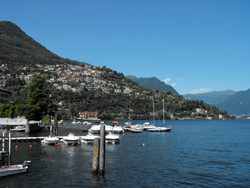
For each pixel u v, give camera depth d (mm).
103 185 26188
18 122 96812
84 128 87875
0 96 127688
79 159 38281
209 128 140500
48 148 48500
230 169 34031
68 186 25750
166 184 27000
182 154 45469
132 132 99250
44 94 105750
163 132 102250
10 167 30359
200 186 26578
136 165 35375
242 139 75250
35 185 25906
